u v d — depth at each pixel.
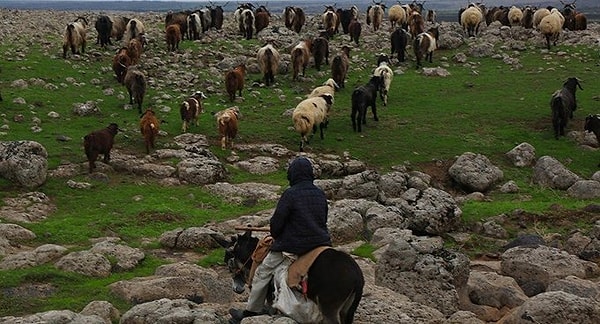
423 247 9.87
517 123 23.25
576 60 31.33
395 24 40.94
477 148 20.97
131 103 23.12
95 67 27.88
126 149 18.94
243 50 32.69
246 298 9.49
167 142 19.73
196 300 9.27
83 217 14.17
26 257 10.98
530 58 32.12
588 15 103.06
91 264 10.67
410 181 17.06
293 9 39.47
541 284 10.95
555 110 21.66
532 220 14.87
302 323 6.77
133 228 13.64
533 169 19.41
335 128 22.42
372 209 14.43
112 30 33.91
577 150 20.89
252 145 20.39
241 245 7.68
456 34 35.50
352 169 18.89
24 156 15.84
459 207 15.68
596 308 7.86
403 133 22.08
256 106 24.28
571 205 15.71
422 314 8.18
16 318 7.77
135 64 27.67
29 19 46.34
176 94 25.00
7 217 13.57
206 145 19.81
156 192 16.16
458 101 25.69
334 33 38.44
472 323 8.06
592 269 11.50
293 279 6.68
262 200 16.06
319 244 6.78
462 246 13.69
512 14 40.25
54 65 26.92
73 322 7.61
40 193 15.27
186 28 35.78
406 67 30.91
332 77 27.30
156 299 9.14
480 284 10.36
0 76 24.62
